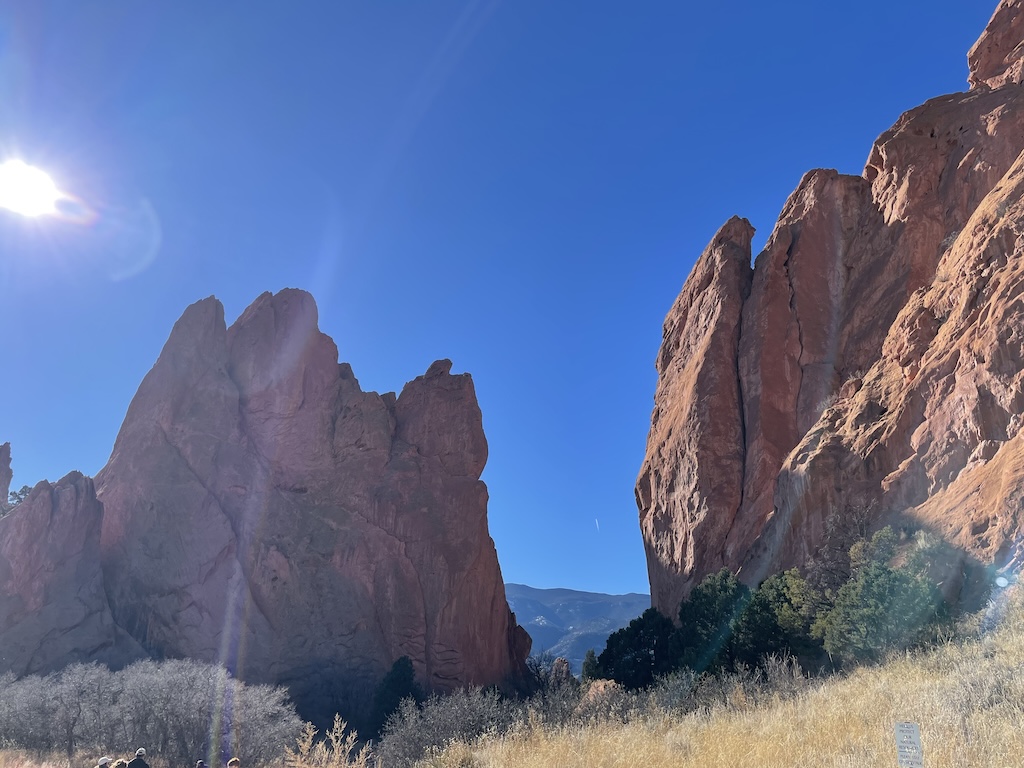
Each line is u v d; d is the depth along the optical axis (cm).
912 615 2289
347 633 7431
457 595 7906
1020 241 3722
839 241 6144
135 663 5359
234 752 3522
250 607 7369
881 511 3706
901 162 5703
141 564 7344
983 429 3334
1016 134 4900
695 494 5784
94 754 3628
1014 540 2556
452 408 9294
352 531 8125
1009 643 1529
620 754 1144
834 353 5678
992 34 6241
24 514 6888
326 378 9375
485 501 8744
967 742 857
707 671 3384
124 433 8438
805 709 1359
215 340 9131
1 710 4028
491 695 2250
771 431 5619
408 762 1998
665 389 7281
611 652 4862
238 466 8300
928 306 4412
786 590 3519
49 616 6506
